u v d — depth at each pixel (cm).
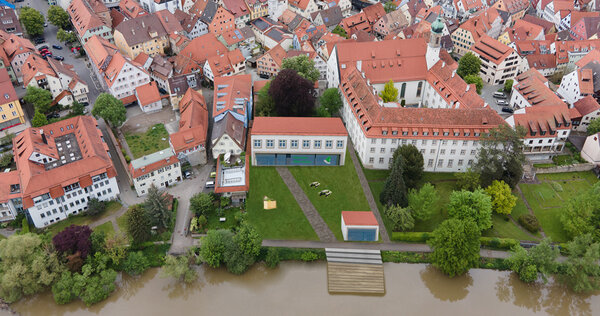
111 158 13500
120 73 15412
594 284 10112
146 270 10556
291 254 10762
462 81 14112
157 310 9950
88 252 10225
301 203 12044
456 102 13762
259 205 11944
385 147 12738
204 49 17825
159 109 15812
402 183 11188
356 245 11006
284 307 9925
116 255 10356
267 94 15200
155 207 10762
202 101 15300
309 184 12638
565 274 10438
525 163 12144
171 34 19125
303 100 14538
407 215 10981
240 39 19438
